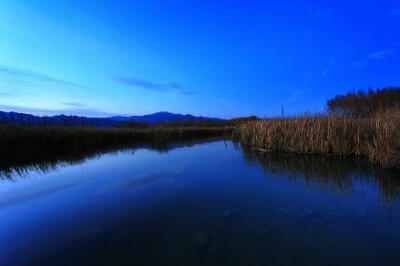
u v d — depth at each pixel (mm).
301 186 7047
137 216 5074
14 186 7430
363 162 9562
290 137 13000
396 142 8281
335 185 7059
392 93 29250
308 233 4254
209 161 11242
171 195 6359
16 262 3586
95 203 5871
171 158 12195
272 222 4699
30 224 4805
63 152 14570
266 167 9750
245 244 3922
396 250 3701
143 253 3734
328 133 11422
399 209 5223
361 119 11656
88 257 3668
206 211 5277
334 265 3369
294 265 3377
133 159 12016
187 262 3486
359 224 4555
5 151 11750
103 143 17891
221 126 36344
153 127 26062
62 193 6680
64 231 4492
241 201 5879
